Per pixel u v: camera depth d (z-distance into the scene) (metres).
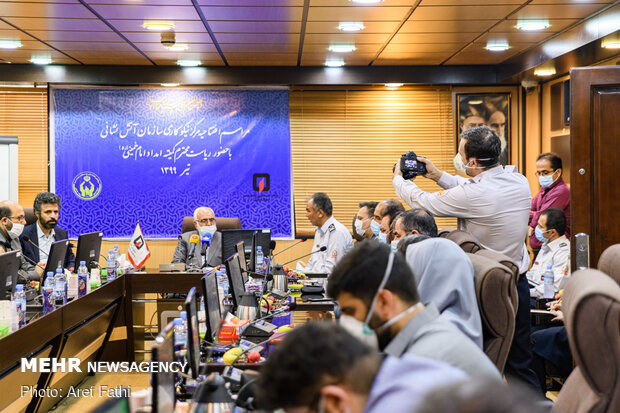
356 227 5.81
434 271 1.99
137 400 1.71
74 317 4.05
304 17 4.91
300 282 5.12
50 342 3.83
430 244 2.04
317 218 5.79
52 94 7.20
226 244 5.41
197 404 1.70
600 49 5.21
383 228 4.67
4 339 3.03
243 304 3.53
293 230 7.34
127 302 5.23
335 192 7.34
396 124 7.30
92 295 4.43
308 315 3.75
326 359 0.87
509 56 6.48
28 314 3.72
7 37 5.61
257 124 7.32
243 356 2.59
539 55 5.90
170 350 1.76
